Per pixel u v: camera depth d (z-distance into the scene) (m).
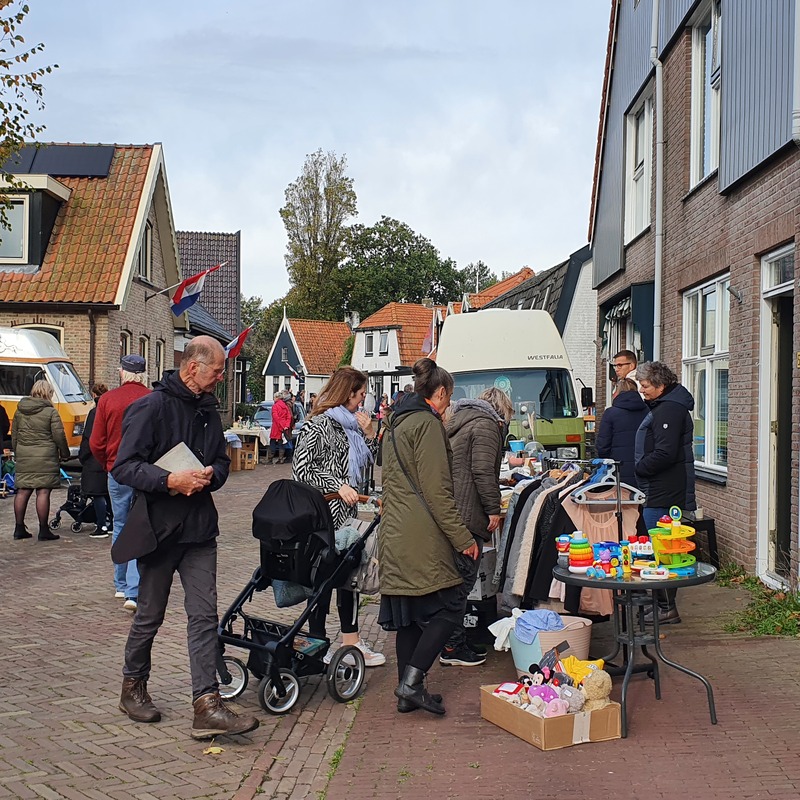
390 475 5.43
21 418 11.65
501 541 6.73
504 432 6.73
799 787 4.23
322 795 4.36
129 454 4.93
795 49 7.50
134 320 23.81
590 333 25.33
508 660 6.51
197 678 5.07
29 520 13.62
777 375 8.64
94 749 4.83
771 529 8.62
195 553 5.16
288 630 5.48
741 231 9.03
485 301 47.78
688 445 7.20
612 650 6.65
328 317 69.62
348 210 69.44
